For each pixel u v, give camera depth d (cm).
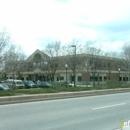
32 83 4500
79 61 4697
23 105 1450
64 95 1952
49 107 1373
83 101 1717
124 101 1748
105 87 3075
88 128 839
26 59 7469
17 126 855
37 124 895
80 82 6344
